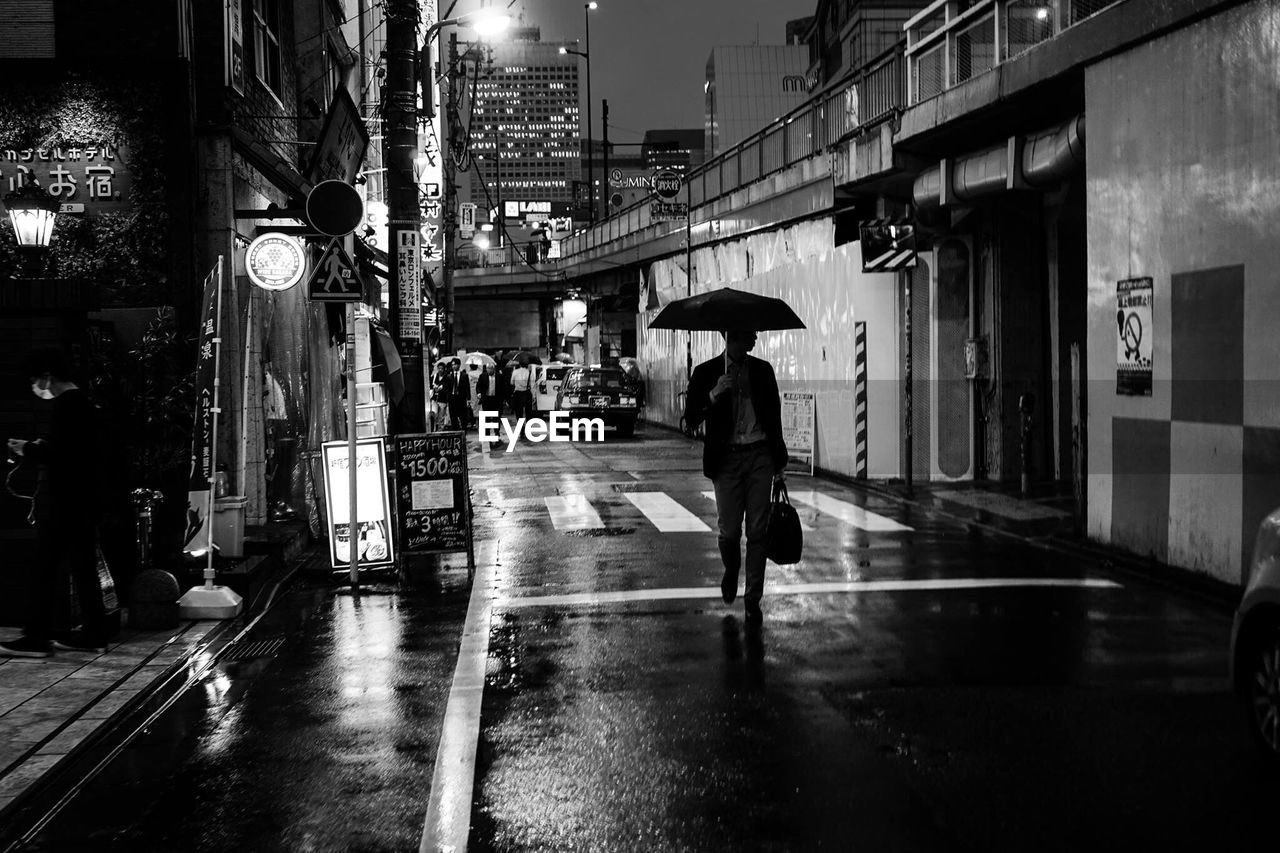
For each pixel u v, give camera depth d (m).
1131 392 10.34
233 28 12.84
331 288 10.17
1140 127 10.07
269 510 13.09
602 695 6.40
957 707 6.03
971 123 13.88
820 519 13.50
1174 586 9.16
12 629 8.30
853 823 4.50
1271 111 8.26
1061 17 11.73
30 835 4.58
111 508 8.86
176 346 10.64
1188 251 9.34
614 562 10.95
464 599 9.40
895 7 39.00
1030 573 9.95
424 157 32.09
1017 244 16.38
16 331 8.16
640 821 4.57
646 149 67.50
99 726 5.98
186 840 4.50
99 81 11.42
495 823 4.59
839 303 18.48
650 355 37.66
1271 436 8.23
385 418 14.70
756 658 7.16
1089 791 4.80
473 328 72.25
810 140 21.66
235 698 6.57
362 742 5.69
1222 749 5.30
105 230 11.42
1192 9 9.06
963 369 17.05
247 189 13.14
